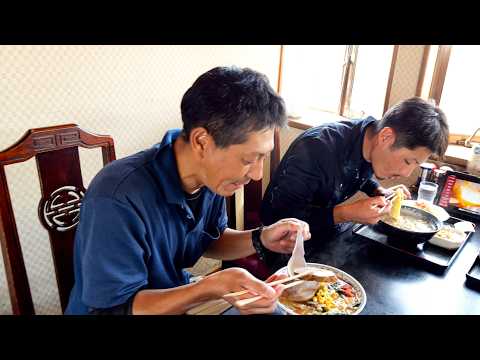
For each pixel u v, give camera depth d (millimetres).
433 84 2104
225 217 1248
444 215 1514
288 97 2842
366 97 2518
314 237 1344
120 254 823
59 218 1182
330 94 2756
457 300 1030
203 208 1073
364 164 1552
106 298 823
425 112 1235
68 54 1615
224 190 880
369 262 1200
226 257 1237
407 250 1259
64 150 1162
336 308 961
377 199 1364
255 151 769
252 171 827
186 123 787
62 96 1646
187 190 991
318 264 1113
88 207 833
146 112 1988
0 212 1030
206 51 2156
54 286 1880
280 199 1460
